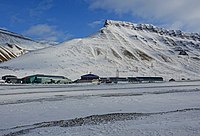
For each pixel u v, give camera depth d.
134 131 19.62
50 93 59.19
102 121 24.75
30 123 24.53
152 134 18.52
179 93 57.75
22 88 79.62
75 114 29.83
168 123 22.70
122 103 39.88
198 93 57.62
